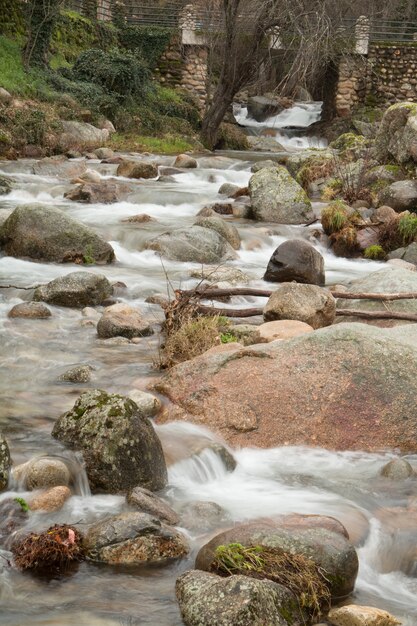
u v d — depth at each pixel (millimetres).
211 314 9664
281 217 17391
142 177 22547
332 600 4688
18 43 31406
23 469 5703
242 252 14836
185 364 7602
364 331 7586
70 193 18453
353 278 13391
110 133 30078
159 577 4766
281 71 42844
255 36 31297
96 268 12734
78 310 10422
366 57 38812
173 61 37938
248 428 6930
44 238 12789
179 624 4297
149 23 39406
